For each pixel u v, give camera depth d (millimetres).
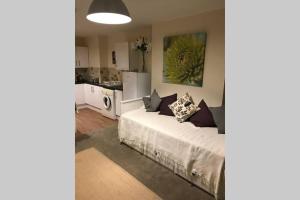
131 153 3318
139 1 2598
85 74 6730
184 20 3461
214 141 2479
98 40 5844
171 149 2713
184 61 3541
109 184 2510
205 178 2340
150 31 4598
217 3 2703
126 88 4707
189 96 3564
